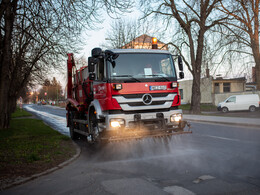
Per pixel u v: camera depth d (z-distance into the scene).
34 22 10.12
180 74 7.90
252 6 21.02
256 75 23.86
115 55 6.97
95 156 7.39
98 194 4.05
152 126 6.98
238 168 5.21
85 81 9.57
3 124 14.70
